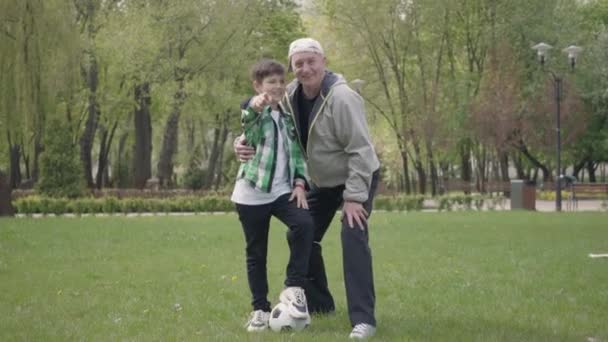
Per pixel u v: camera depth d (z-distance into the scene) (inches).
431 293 305.9
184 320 243.6
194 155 1673.2
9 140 1380.4
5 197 974.4
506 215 923.4
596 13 1959.9
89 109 1482.5
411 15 1534.2
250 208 222.1
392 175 2364.7
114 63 1350.9
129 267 400.8
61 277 358.9
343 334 213.5
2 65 1024.2
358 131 212.8
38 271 382.6
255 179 220.4
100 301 284.8
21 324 233.9
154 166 2561.5
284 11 1688.0
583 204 1392.7
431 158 1572.3
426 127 1508.4
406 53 1561.3
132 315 253.9
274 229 674.2
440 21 1534.2
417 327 227.0
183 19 1395.2
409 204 1120.8
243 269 390.0
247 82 1592.0
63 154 1135.0
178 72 1417.3
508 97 1518.2
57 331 222.1
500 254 468.1
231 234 627.5
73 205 1075.9
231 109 1523.1
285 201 222.7
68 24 1063.0
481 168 1718.8
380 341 202.1
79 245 529.3
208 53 1430.9
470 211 1055.6
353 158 213.5
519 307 269.9
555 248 507.2
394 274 365.7
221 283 336.5
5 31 1019.3
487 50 1594.5
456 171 2596.0
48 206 1070.4
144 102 1488.7
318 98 216.2
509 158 1988.2
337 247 503.8
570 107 1571.1
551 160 1860.2
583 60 1660.9
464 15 1621.6
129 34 1302.9
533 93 1585.9
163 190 1268.5
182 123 2003.0
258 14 1520.7
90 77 1437.0
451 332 218.2
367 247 216.2
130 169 1993.1
